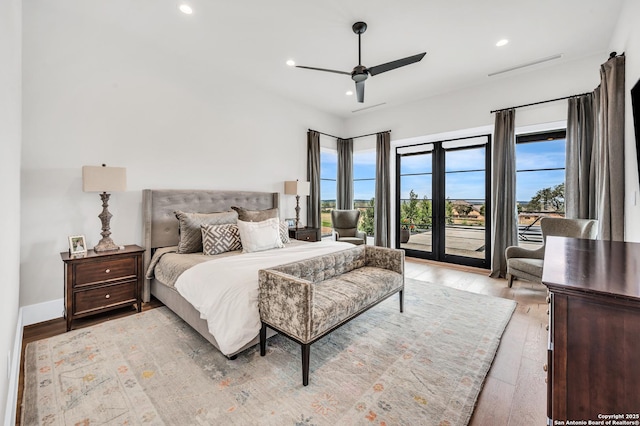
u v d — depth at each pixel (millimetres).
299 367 1957
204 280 2281
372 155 6188
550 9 2578
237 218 3693
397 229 5859
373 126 5652
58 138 2672
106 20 2826
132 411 1534
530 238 4367
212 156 3891
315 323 1830
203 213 3561
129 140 3125
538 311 2951
